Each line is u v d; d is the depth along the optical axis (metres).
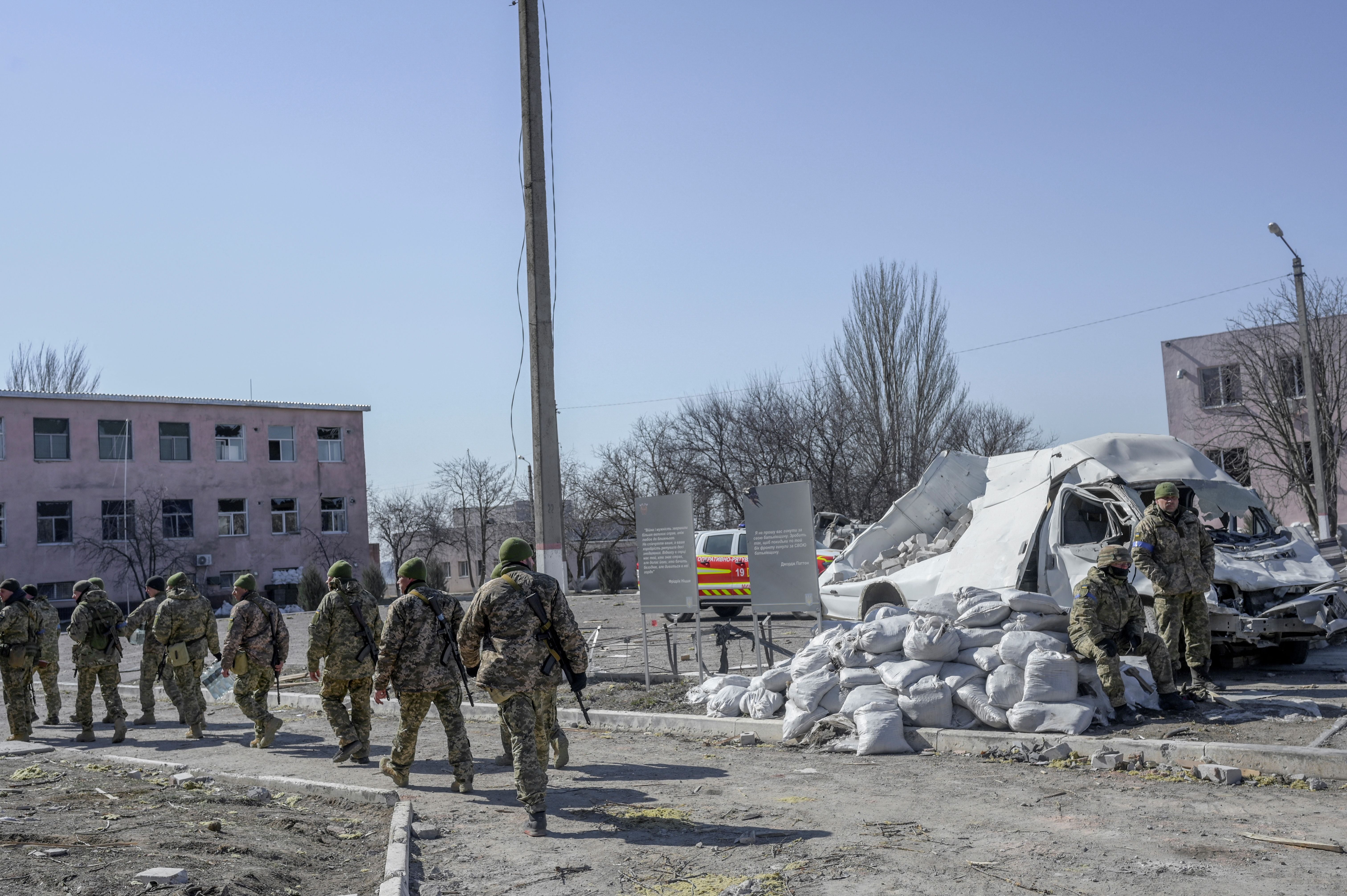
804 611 12.05
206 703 15.44
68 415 44.00
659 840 6.49
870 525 18.69
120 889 5.07
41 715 15.15
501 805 7.64
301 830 6.86
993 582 13.45
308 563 49.19
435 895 5.49
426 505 73.06
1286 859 5.59
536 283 14.10
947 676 9.66
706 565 22.94
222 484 47.34
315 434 50.19
